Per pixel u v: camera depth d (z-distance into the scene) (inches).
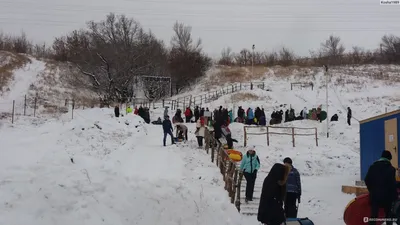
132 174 442.6
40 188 278.5
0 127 1059.3
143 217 314.2
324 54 2940.5
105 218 281.1
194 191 441.7
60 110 1663.4
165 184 415.2
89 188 309.0
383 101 1822.1
